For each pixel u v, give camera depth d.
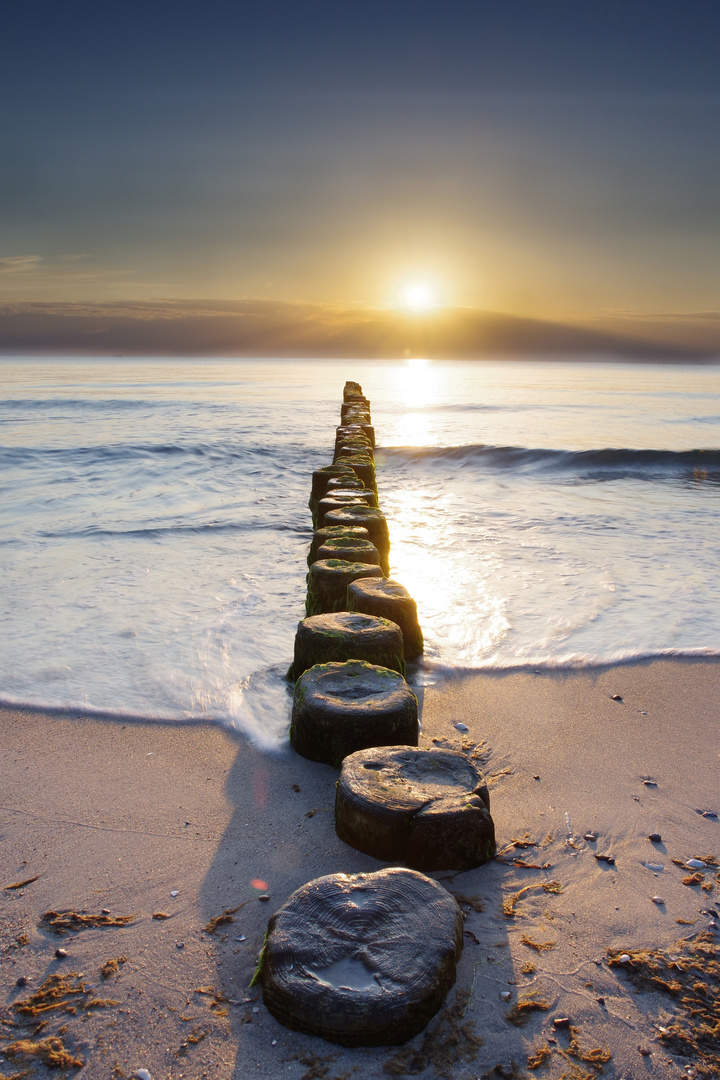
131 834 2.76
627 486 12.45
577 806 2.99
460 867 2.53
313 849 2.65
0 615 5.58
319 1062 1.78
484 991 1.99
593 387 39.47
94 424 19.66
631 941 2.21
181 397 28.97
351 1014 1.79
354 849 2.64
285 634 5.16
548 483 12.78
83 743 3.50
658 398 30.41
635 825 2.86
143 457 14.27
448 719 3.80
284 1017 1.86
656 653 4.66
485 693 4.11
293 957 1.93
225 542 8.07
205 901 2.39
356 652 3.72
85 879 2.50
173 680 4.31
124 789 3.09
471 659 4.62
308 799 3.00
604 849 2.70
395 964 1.90
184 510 9.91
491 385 41.44
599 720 3.78
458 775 2.74
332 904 2.07
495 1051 1.81
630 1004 1.97
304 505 10.37
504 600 5.92
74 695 4.07
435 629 5.23
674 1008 1.96
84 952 2.16
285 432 18.23
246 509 10.02
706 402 28.17
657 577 6.63
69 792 3.06
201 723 3.72
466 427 19.92
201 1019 1.91
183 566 7.05
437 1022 1.88
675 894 2.44
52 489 11.34
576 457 14.45
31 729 3.64
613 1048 1.83
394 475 13.68
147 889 2.45
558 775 3.24
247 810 2.93
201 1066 1.77
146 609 5.73
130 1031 1.88
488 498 11.27
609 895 2.43
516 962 2.11
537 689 4.16
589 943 2.20
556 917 2.31
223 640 5.02
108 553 7.54
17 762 3.31
